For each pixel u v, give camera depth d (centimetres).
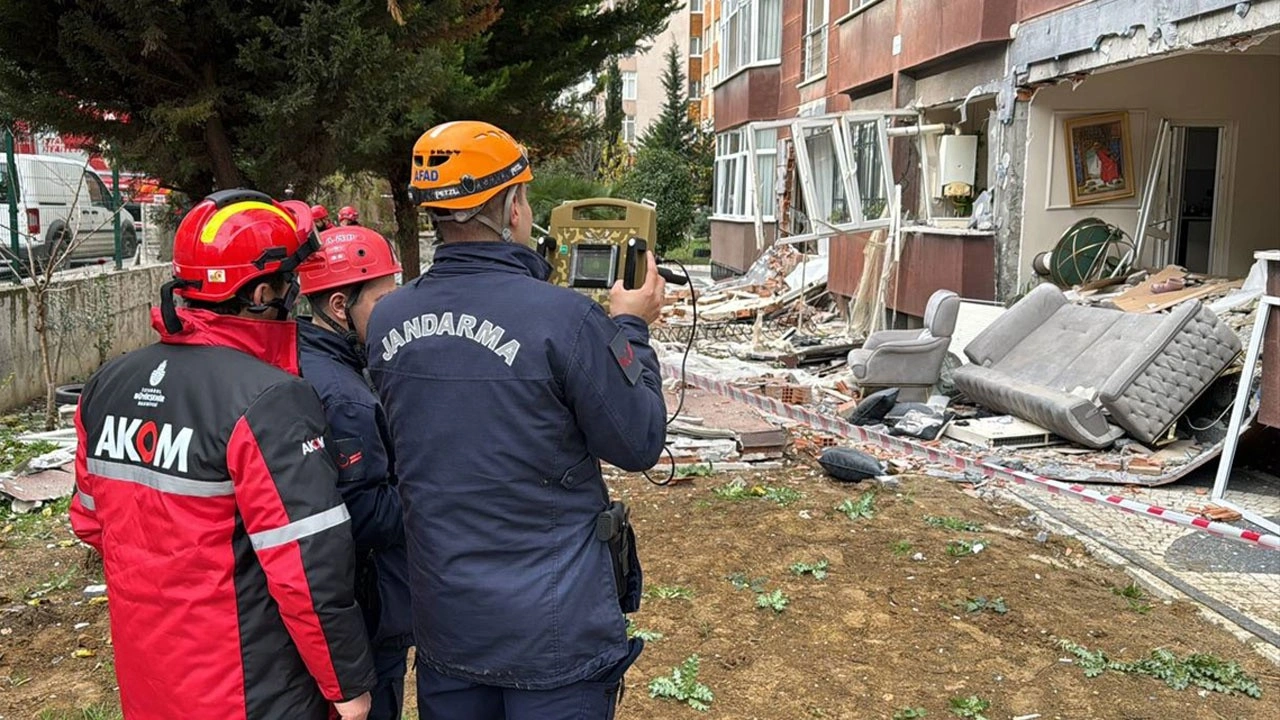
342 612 211
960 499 657
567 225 360
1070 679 407
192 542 208
